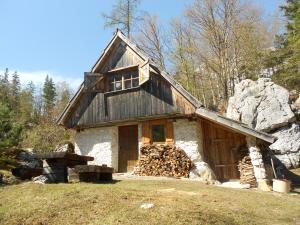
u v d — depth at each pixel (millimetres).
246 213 7230
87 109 17078
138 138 15727
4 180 10820
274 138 12297
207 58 27734
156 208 6777
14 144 12633
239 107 21469
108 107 16469
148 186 10125
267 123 19797
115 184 10227
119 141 16922
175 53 29344
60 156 10016
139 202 7258
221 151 14703
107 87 17078
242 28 27969
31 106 54750
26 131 27500
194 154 14195
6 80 68125
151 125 15562
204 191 9625
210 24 27219
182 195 8484
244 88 21938
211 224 6102
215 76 30250
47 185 9133
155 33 29281
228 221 6402
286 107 19734
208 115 13750
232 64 27703
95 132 16953
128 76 16672
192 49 28141
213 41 27109
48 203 7309
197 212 6652
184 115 14547
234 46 27656
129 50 16719
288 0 30547
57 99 65688
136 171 14914
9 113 12750
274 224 6688
